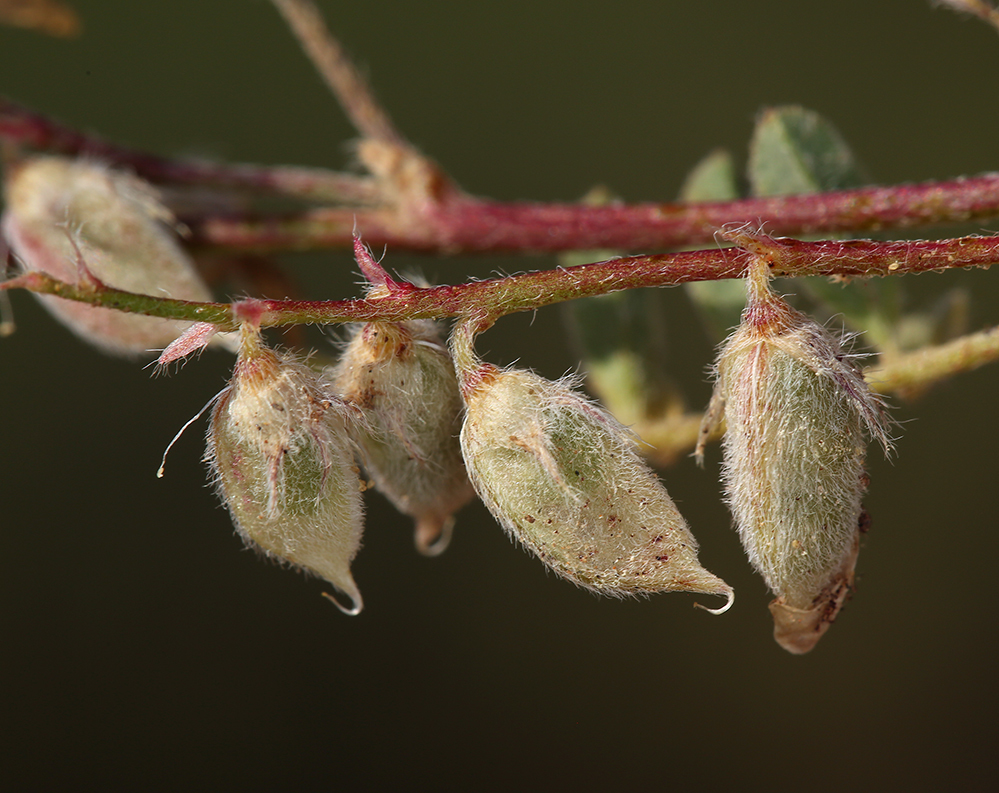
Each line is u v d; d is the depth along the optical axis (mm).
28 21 155
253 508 131
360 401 132
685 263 131
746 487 130
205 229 156
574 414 130
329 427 130
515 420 130
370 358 132
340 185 157
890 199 144
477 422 130
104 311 145
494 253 155
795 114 151
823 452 129
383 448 133
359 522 131
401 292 130
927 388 150
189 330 130
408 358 132
